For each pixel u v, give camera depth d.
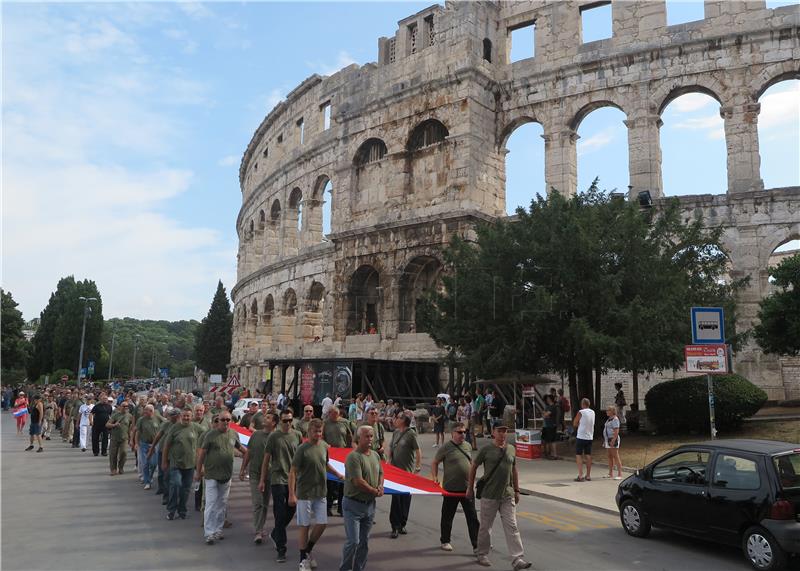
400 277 47.56
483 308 29.98
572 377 31.25
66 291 125.19
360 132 53.47
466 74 46.22
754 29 38.97
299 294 60.25
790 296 31.14
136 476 24.23
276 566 12.43
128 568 12.06
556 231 30.11
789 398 39.44
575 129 45.25
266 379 64.06
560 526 16.39
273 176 69.62
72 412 35.66
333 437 17.67
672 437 28.88
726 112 39.19
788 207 36.53
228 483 14.66
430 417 39.16
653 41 42.03
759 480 12.57
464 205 44.78
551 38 46.38
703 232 38.31
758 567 12.23
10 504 18.42
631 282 28.89
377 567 12.48
